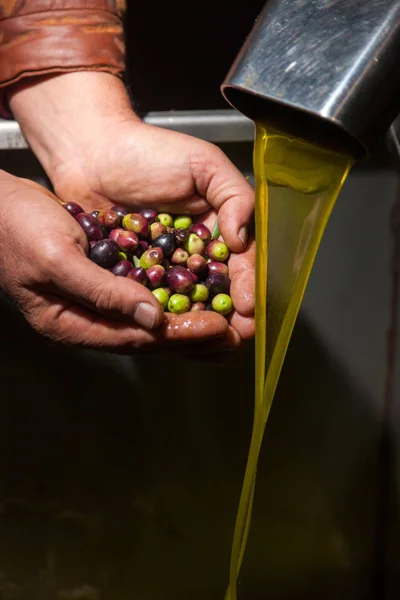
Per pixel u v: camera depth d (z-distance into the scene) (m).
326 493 0.62
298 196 0.50
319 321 0.62
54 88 0.62
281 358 0.50
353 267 0.62
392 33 0.43
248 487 0.51
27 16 0.60
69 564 0.61
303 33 0.44
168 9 0.84
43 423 0.60
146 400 0.61
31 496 0.61
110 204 0.63
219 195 0.59
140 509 0.61
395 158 0.59
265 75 0.44
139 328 0.54
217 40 0.85
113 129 0.61
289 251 0.50
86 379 0.60
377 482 0.62
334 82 0.43
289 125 0.48
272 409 0.62
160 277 0.57
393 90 0.43
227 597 0.54
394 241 0.61
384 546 0.61
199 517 0.62
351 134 0.43
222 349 0.56
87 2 0.61
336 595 0.61
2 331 0.60
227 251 0.58
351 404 0.62
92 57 0.61
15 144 0.64
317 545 0.62
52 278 0.53
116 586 0.62
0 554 0.61
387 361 0.62
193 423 0.61
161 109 0.83
